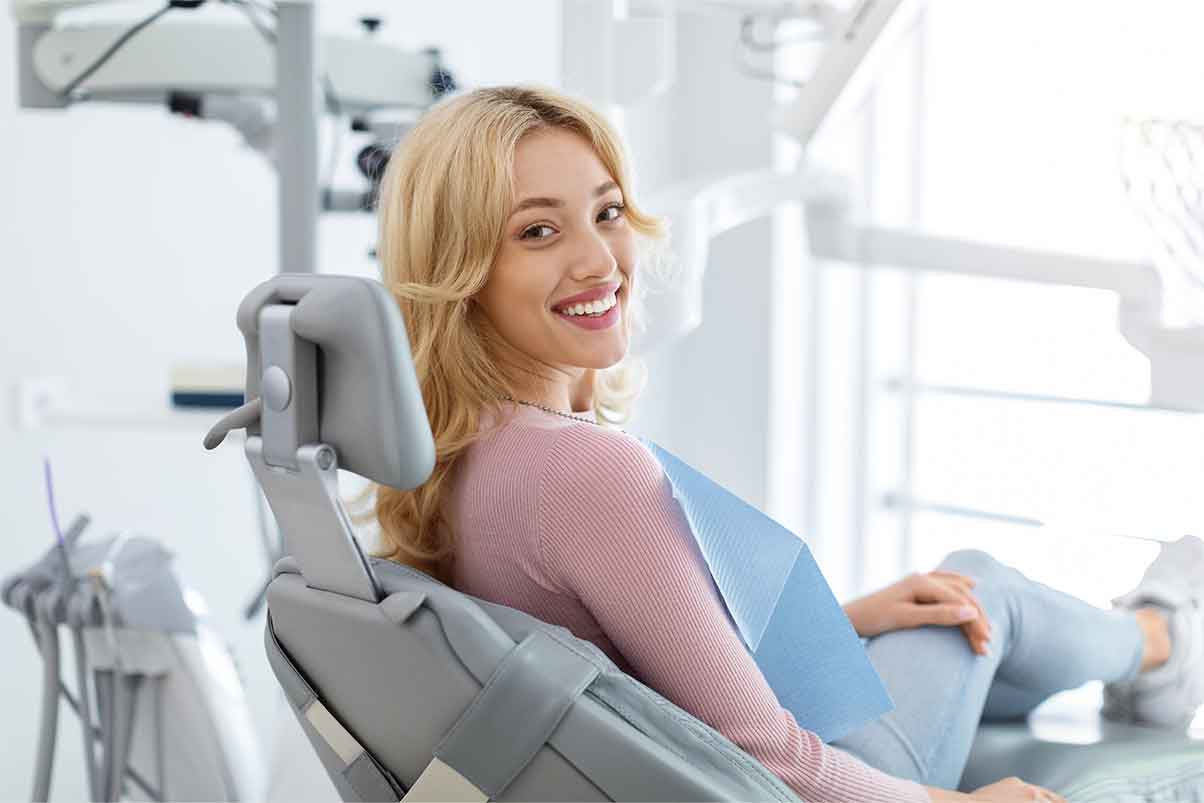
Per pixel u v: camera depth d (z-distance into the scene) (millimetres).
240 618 2744
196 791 1771
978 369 2463
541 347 1110
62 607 1759
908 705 1288
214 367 2135
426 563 1144
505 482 1026
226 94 2035
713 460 2859
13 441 2516
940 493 2598
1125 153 1698
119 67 2006
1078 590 1826
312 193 1876
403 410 876
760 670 1108
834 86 1768
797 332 2754
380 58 2096
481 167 1069
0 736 2488
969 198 2389
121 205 2621
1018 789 1209
